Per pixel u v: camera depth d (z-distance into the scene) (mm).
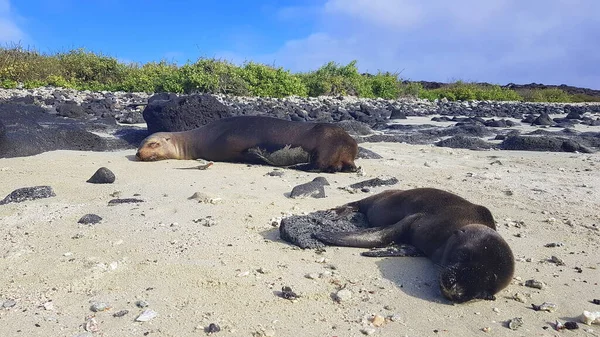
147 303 4082
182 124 12227
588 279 4820
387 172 9312
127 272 4629
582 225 6340
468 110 26391
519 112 26312
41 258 4895
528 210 6961
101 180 7789
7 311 3943
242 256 5051
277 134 9641
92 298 4164
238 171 9062
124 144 11953
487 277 4340
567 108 29359
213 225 5867
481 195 7695
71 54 31125
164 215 6199
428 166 9984
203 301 4164
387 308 4191
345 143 9328
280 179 8500
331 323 3932
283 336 3729
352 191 7727
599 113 26656
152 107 12375
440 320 4039
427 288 4574
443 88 42531
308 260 5066
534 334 3865
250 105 20672
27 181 7809
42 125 12930
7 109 12125
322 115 18531
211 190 7465
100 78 30766
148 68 31422
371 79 36000
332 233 5562
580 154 11836
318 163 9289
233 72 27375
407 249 5359
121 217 6094
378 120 19688
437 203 5637
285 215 6371
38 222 5914
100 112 17609
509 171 9578
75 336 3607
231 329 3775
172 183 7887
